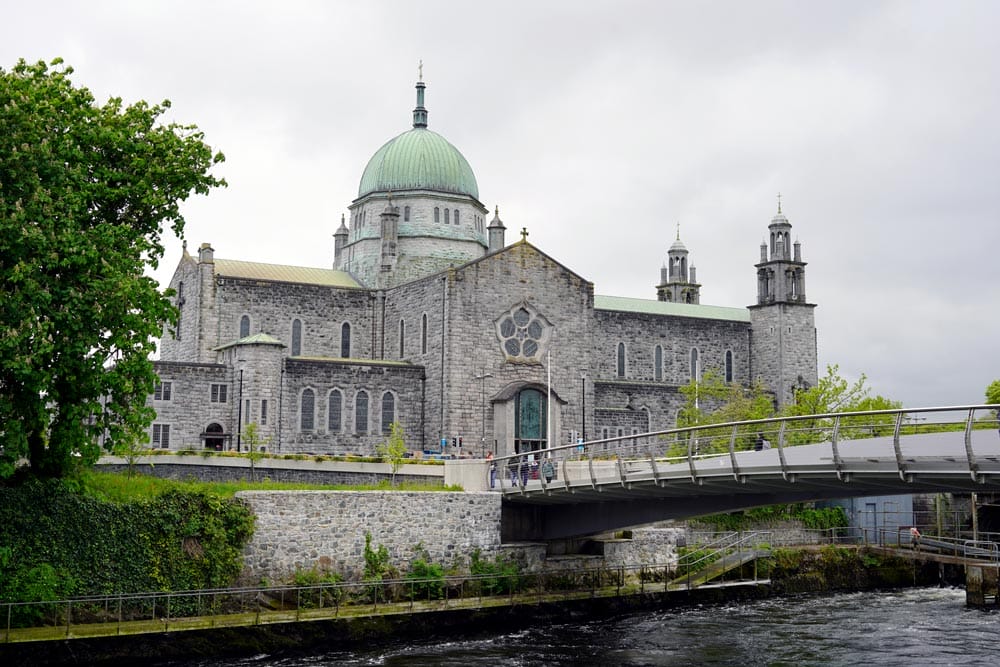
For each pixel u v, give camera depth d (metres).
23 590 44.25
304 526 52.66
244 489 53.50
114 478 51.00
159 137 48.31
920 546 78.12
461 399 86.06
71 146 44.75
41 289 41.91
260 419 80.31
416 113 109.69
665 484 47.25
